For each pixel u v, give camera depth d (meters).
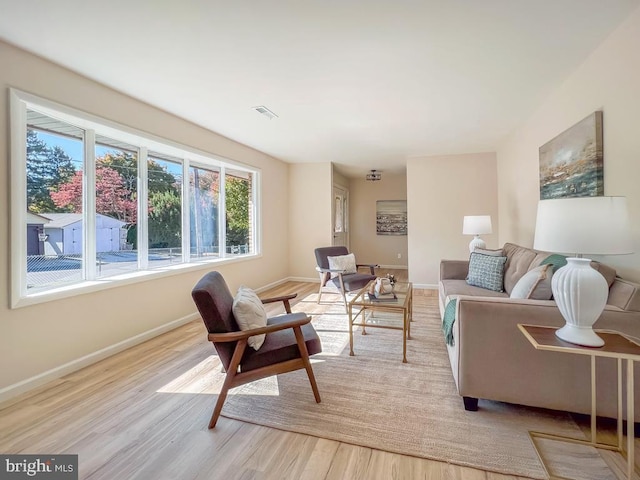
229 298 2.11
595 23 1.82
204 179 4.06
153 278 3.05
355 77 2.46
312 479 1.32
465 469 1.37
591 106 2.16
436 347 2.73
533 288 1.91
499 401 1.79
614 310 1.53
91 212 2.65
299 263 5.94
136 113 2.85
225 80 2.50
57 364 2.24
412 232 5.29
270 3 1.62
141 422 1.71
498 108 3.12
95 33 1.87
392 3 1.63
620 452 1.44
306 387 2.08
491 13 1.72
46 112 2.26
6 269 1.97
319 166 5.81
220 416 1.76
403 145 4.57
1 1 1.58
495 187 4.91
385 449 1.49
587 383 1.59
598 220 1.32
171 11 1.68
